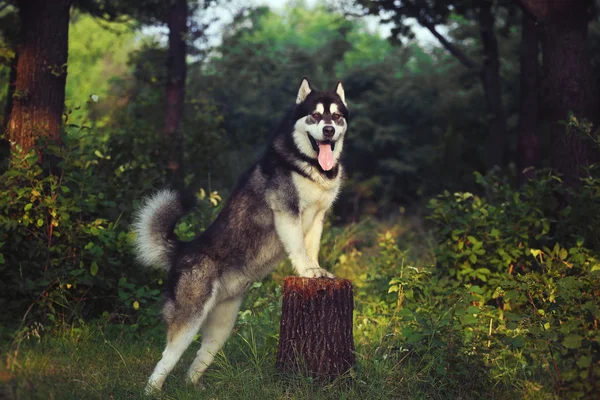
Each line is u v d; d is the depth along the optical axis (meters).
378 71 24.19
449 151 16.56
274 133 5.43
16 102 6.39
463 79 19.12
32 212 5.73
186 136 10.62
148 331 5.81
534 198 6.42
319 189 5.05
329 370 4.62
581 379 3.90
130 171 7.32
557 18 7.38
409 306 5.59
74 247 5.93
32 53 6.40
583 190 6.13
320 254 8.94
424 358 4.71
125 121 11.35
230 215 5.10
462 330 4.83
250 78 18.61
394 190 20.77
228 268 5.01
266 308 6.11
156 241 5.04
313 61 24.11
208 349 5.10
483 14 12.49
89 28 26.16
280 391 4.46
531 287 4.66
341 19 14.52
